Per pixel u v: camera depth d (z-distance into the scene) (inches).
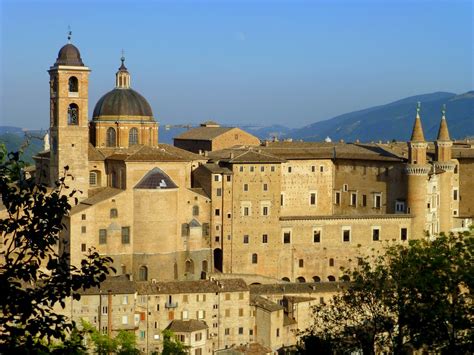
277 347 6712.6
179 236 7731.3
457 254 3174.2
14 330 1886.1
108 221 7436.0
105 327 6501.0
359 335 3521.2
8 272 1909.4
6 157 2007.9
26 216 1964.8
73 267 1969.7
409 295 3221.0
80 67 7780.5
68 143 7741.1
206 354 6692.9
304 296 7066.9
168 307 6702.8
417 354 3560.5
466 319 3036.4
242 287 6899.6
